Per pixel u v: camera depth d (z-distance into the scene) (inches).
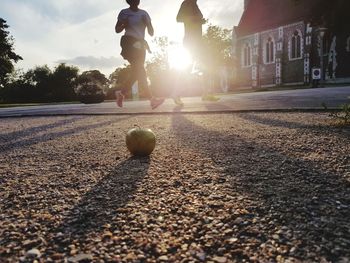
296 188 17.6
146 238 12.6
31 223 14.4
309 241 11.9
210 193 17.4
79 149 32.5
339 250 11.2
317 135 33.2
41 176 22.6
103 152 30.2
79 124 57.4
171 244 12.0
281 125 41.8
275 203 15.6
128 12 61.1
